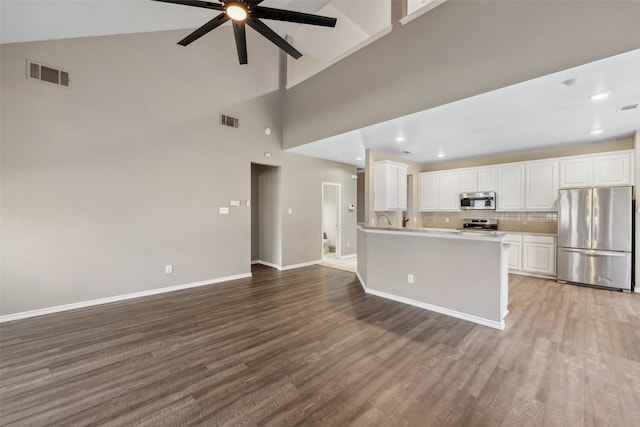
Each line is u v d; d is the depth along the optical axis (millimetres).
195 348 2441
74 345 2482
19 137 3021
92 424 1570
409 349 2410
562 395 1799
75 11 2820
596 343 2484
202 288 4352
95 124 3500
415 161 6273
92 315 3188
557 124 3609
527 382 1939
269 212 6180
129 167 3773
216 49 4660
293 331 2785
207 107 4551
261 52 5309
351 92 3971
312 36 5770
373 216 5125
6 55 2951
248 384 1936
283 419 1611
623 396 1779
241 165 5016
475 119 3412
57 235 3260
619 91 2605
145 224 3924
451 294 3178
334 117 4281
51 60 3197
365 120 3766
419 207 6582
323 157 6367
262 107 5312
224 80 4762
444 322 2992
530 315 3150
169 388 1893
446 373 2055
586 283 4242
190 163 4367
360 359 2258
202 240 4523
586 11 2119
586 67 2178
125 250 3758
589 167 4469
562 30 2221
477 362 2199
